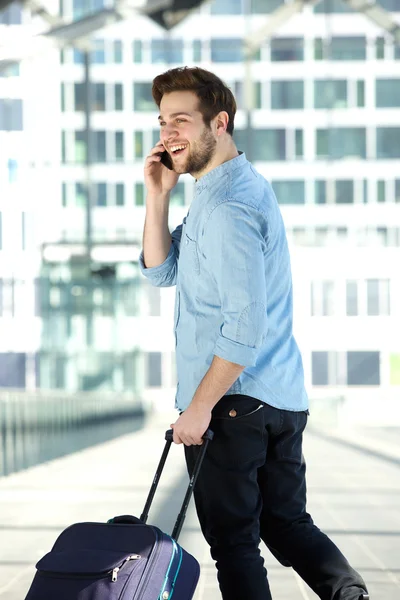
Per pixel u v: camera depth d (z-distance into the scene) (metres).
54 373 38.69
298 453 4.23
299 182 37.16
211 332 4.08
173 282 4.65
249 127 36.69
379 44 36.34
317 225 37.75
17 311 40.06
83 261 38.28
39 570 3.41
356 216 37.44
